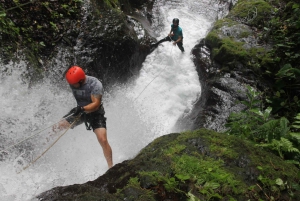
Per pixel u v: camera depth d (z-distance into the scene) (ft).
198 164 9.50
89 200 8.47
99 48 21.89
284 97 20.02
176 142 10.96
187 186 8.87
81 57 21.11
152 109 23.47
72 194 8.91
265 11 27.96
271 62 21.97
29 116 17.07
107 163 15.31
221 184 8.95
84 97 15.01
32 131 16.38
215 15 35.91
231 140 10.98
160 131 20.98
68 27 21.42
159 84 25.59
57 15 21.22
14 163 14.23
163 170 9.55
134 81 25.49
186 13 35.55
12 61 17.88
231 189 8.84
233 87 21.21
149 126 21.17
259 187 9.17
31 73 18.51
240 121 15.90
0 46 17.63
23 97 17.60
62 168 14.90
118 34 22.98
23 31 19.33
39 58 19.57
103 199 8.55
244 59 22.94
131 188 8.94
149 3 34.73
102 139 15.14
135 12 31.91
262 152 10.75
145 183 9.08
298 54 21.21
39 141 15.78
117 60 23.22
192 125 19.88
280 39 23.62
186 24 33.37
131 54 24.17
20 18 19.47
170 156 10.05
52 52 20.26
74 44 21.36
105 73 22.63
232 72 22.48
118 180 9.68
